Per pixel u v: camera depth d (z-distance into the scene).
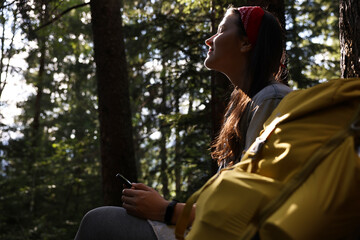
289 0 11.62
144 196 1.48
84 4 7.78
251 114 1.51
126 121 7.49
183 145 10.38
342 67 2.74
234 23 1.66
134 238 1.46
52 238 12.91
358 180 0.92
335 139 1.00
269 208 1.00
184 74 8.12
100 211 1.54
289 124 1.10
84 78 21.75
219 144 1.80
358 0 2.59
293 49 11.45
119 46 7.61
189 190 8.71
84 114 23.47
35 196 15.18
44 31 8.70
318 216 0.92
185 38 8.38
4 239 12.86
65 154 15.82
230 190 1.07
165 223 1.47
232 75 1.70
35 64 20.53
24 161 15.24
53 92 22.67
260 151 1.12
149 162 24.25
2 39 11.66
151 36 10.27
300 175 1.01
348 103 1.06
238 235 1.03
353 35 2.62
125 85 7.59
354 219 0.93
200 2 7.95
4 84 16.44
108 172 7.34
